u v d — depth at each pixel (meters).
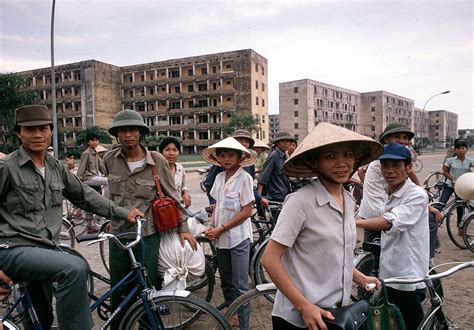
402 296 2.62
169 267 2.99
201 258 3.14
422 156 44.78
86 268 2.37
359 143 1.88
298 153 1.74
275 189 5.20
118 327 2.70
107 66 64.94
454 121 129.50
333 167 1.75
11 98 40.66
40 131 2.46
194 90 63.88
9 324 2.40
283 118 75.81
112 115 66.19
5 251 2.30
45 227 2.47
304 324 1.86
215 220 3.38
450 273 2.27
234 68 60.91
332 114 80.62
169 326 2.91
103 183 6.51
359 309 1.75
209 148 3.80
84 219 6.99
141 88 67.25
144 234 2.95
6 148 42.00
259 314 3.32
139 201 3.01
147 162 3.02
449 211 5.95
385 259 2.68
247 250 3.28
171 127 65.25
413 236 2.58
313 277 1.79
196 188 14.67
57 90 65.75
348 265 1.83
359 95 90.31
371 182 3.42
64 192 2.79
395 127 4.58
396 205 2.66
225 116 62.56
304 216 1.75
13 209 2.39
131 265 2.75
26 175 2.42
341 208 1.82
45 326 2.62
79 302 2.29
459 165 6.60
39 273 2.28
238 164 3.36
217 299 4.04
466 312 3.66
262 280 3.95
